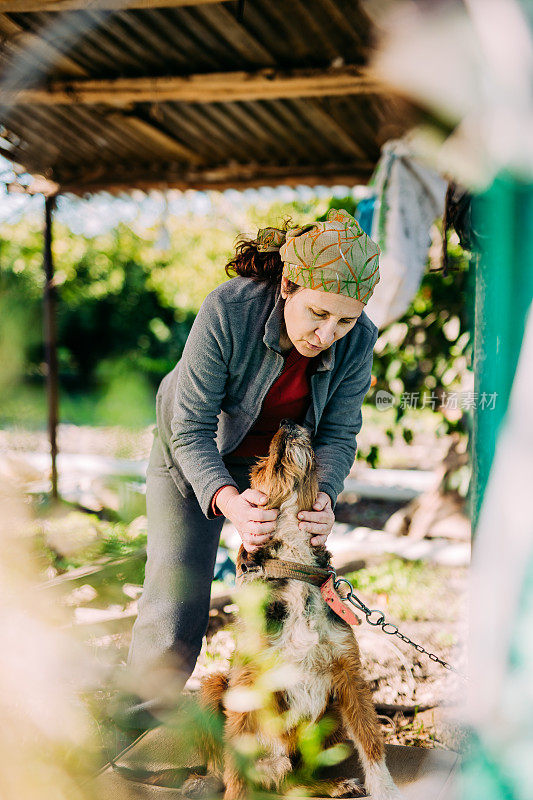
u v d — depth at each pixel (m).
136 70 4.70
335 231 1.91
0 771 1.35
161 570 2.45
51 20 3.54
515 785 0.80
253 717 1.91
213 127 5.77
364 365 2.41
